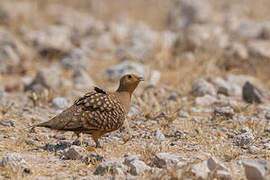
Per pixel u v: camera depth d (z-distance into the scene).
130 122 17.48
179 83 25.70
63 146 14.31
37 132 16.22
